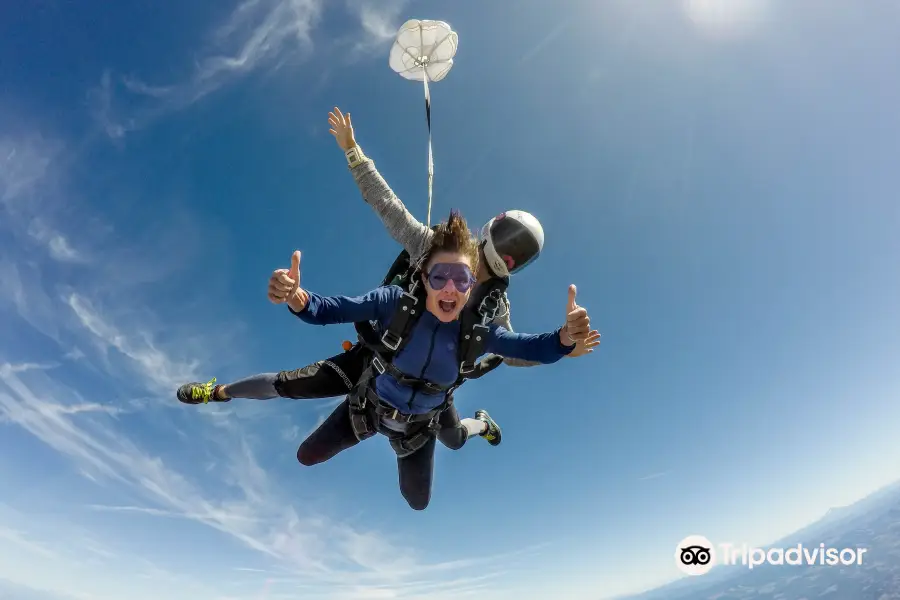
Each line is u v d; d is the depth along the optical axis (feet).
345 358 5.84
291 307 3.68
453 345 4.70
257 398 6.09
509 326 5.97
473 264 4.57
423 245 5.25
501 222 5.42
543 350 4.16
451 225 4.53
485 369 5.26
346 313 4.16
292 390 5.72
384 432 5.81
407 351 4.69
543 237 5.50
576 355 4.06
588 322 3.61
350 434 6.17
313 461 6.42
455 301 4.39
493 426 8.14
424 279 4.48
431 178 4.90
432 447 6.40
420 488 6.52
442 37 5.44
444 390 5.13
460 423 7.12
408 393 5.11
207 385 6.20
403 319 4.47
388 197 5.69
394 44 5.55
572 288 3.71
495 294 4.90
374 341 4.83
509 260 5.30
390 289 4.66
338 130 5.84
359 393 5.54
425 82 5.51
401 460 6.44
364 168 5.78
